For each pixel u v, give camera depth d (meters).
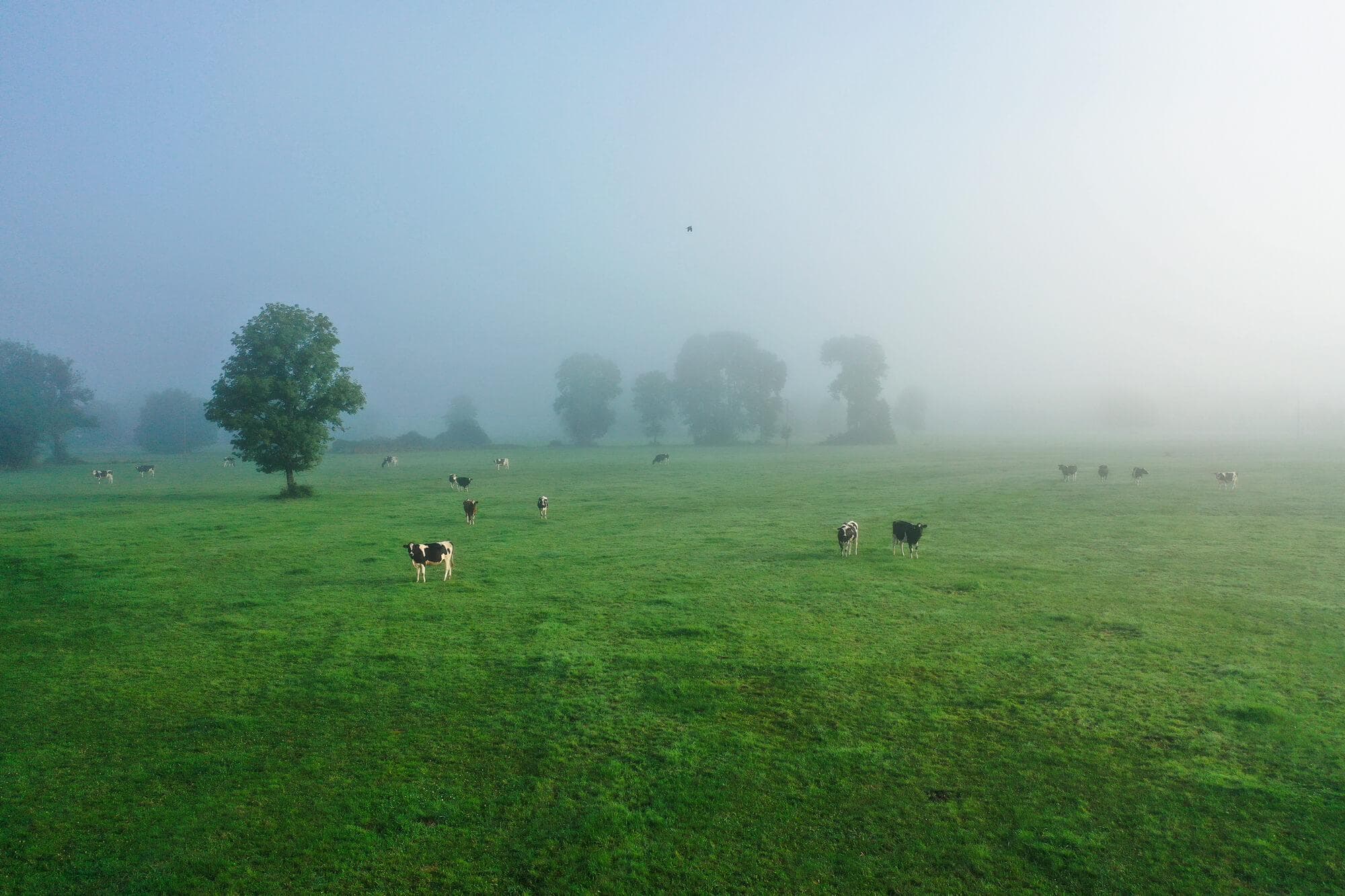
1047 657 14.84
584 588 21.53
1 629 17.97
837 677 13.77
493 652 15.59
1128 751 10.71
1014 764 10.36
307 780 10.26
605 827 8.97
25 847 8.72
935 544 28.58
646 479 63.97
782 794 9.67
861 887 7.86
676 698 12.89
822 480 59.84
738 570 23.86
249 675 14.45
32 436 94.00
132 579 23.38
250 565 25.66
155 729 12.01
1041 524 33.69
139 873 8.23
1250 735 11.14
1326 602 18.92
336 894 7.87
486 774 10.33
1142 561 24.67
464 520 37.91
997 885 7.87
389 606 19.81
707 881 7.98
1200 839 8.59
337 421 51.47
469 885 7.99
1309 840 8.53
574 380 145.75
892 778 10.02
